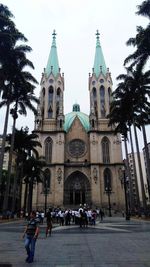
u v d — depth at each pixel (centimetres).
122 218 5609
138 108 5022
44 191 7562
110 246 1463
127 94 5028
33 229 1086
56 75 9338
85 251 1302
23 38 4391
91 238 1884
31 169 6366
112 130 8312
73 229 2797
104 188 7650
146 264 974
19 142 5500
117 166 7812
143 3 3466
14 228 2850
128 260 1056
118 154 7975
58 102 8994
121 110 5147
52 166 7869
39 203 7456
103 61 9694
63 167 7725
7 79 4378
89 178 7838
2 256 1172
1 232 2364
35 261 1056
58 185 7506
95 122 8356
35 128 8306
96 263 1003
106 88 9094
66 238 1912
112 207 7394
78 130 8638
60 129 8244
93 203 7288
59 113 8500
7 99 4397
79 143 8456
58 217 3906
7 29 3894
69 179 8000
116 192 7594
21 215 5959
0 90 4059
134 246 1452
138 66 3631
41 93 9062
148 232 2245
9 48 3875
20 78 4559
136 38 3628
